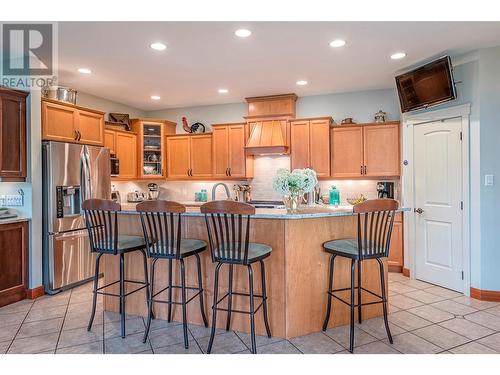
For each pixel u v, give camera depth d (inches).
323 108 216.7
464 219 146.4
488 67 138.2
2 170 135.1
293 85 193.0
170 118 255.0
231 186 237.9
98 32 121.2
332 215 108.5
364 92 208.4
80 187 163.3
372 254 102.7
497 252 138.6
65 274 155.3
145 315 127.1
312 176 120.1
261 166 230.2
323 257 114.3
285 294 107.4
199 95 214.2
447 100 144.9
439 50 140.7
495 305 135.4
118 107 234.1
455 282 152.0
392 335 109.4
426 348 101.0
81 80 179.2
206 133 231.9
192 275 119.7
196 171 234.7
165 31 120.9
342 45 134.6
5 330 114.9
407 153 174.1
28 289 146.1
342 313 117.8
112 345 104.0
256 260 96.3
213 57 146.6
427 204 164.9
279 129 211.6
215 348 101.7
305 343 104.3
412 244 172.7
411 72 157.0
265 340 106.5
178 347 102.5
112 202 107.5
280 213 107.3
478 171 140.7
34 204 147.2
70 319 124.1
